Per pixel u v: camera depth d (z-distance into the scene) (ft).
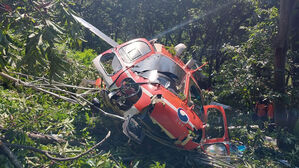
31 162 11.28
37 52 10.87
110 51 22.48
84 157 12.59
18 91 17.49
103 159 12.89
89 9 63.21
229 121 26.68
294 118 25.53
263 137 23.26
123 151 16.24
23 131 11.82
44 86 17.43
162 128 16.06
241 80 27.07
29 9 11.20
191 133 16.42
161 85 18.43
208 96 26.40
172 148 17.37
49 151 11.69
